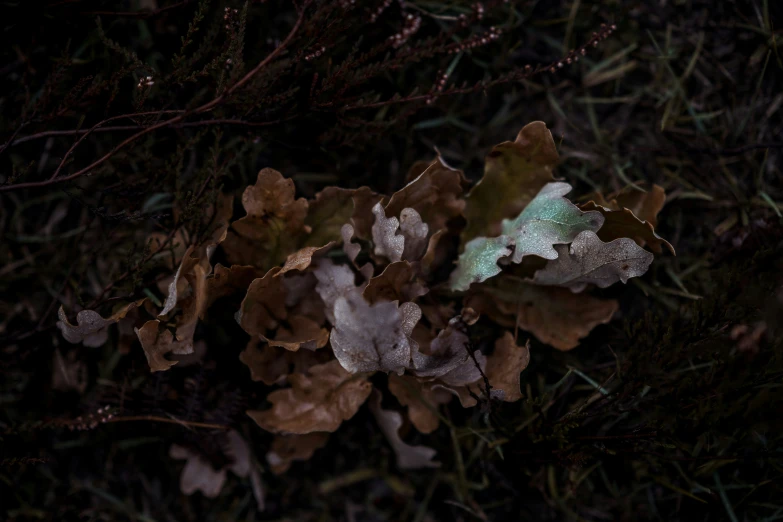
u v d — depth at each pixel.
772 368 0.71
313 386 0.73
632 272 0.70
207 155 0.77
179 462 0.79
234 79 0.67
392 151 0.78
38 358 0.77
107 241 0.74
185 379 0.75
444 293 0.75
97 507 0.78
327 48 0.72
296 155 0.77
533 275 0.73
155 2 0.77
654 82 0.79
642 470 0.77
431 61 0.77
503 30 0.77
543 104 0.79
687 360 0.75
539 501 0.78
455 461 0.78
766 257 0.75
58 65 0.69
